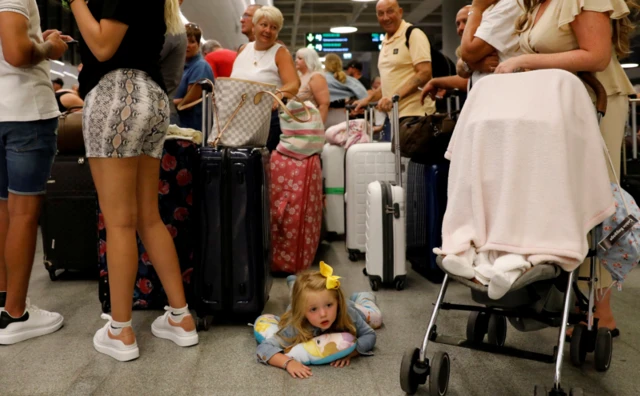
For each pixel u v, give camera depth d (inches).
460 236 62.2
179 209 96.2
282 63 125.9
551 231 58.0
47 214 118.8
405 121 119.0
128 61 74.5
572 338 71.5
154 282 97.8
